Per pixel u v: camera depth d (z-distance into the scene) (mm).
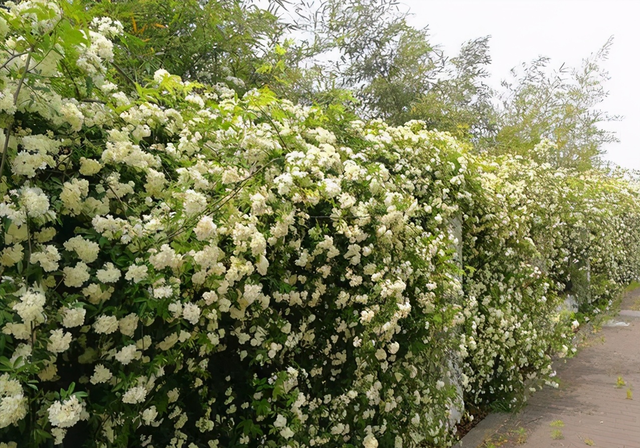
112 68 2105
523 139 11070
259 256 2016
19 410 1243
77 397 1402
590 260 8609
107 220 1569
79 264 1506
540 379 4863
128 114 1857
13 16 1466
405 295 3047
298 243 2381
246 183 2043
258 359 2166
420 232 3111
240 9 3900
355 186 2760
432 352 3297
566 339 5516
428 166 3719
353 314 2672
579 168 12062
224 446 2229
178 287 1705
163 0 3592
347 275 2635
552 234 6258
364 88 8539
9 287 1310
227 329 2209
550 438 3773
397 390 3125
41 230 1484
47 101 1509
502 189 5086
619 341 6633
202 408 2078
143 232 1648
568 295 7633
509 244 5043
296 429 2213
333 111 3219
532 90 12094
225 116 2391
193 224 1735
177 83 2188
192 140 2131
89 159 1629
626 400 4547
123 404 1604
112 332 1596
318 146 2883
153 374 1688
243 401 2320
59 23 1407
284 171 2346
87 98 1739
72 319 1421
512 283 4844
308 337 2590
